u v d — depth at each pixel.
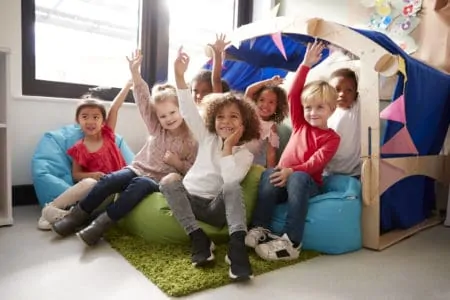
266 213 1.19
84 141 1.55
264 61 1.78
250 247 1.13
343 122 1.38
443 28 1.69
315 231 1.13
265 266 1.01
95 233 1.12
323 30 1.29
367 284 0.94
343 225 1.14
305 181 1.14
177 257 1.04
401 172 1.34
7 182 1.29
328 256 1.14
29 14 1.64
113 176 1.25
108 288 0.86
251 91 1.63
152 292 0.85
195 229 1.04
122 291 0.85
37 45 1.72
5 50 1.23
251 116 1.26
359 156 1.34
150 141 1.42
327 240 1.14
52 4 1.76
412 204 1.48
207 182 1.17
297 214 1.10
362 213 1.23
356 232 1.19
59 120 1.72
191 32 2.19
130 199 1.18
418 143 1.46
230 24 2.40
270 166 1.52
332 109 1.29
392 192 1.35
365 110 1.21
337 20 2.07
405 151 1.32
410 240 1.34
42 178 1.44
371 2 1.91
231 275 0.91
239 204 1.07
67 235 1.21
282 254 1.06
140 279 0.91
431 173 1.55
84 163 1.51
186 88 1.18
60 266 0.97
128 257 1.03
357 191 1.20
